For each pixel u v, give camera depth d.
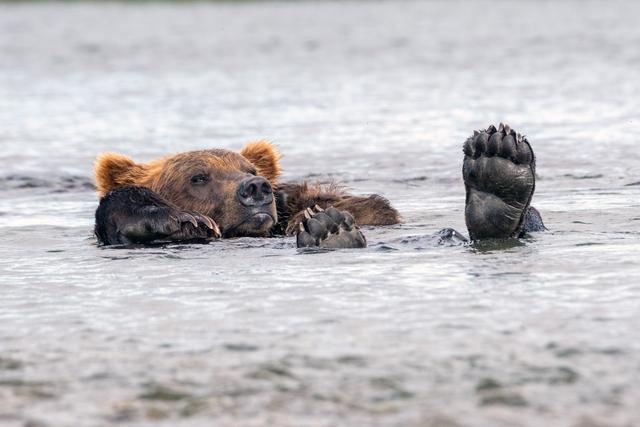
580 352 7.92
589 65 44.69
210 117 33.12
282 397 7.24
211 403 7.17
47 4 115.56
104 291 10.74
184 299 10.20
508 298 9.63
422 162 23.80
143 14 95.00
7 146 27.53
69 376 7.82
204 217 14.76
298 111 34.03
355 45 59.97
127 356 8.27
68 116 33.91
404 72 45.66
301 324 9.02
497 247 12.46
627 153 23.66
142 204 14.60
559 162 22.80
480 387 7.28
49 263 12.72
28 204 19.73
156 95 39.72
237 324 9.11
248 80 44.31
